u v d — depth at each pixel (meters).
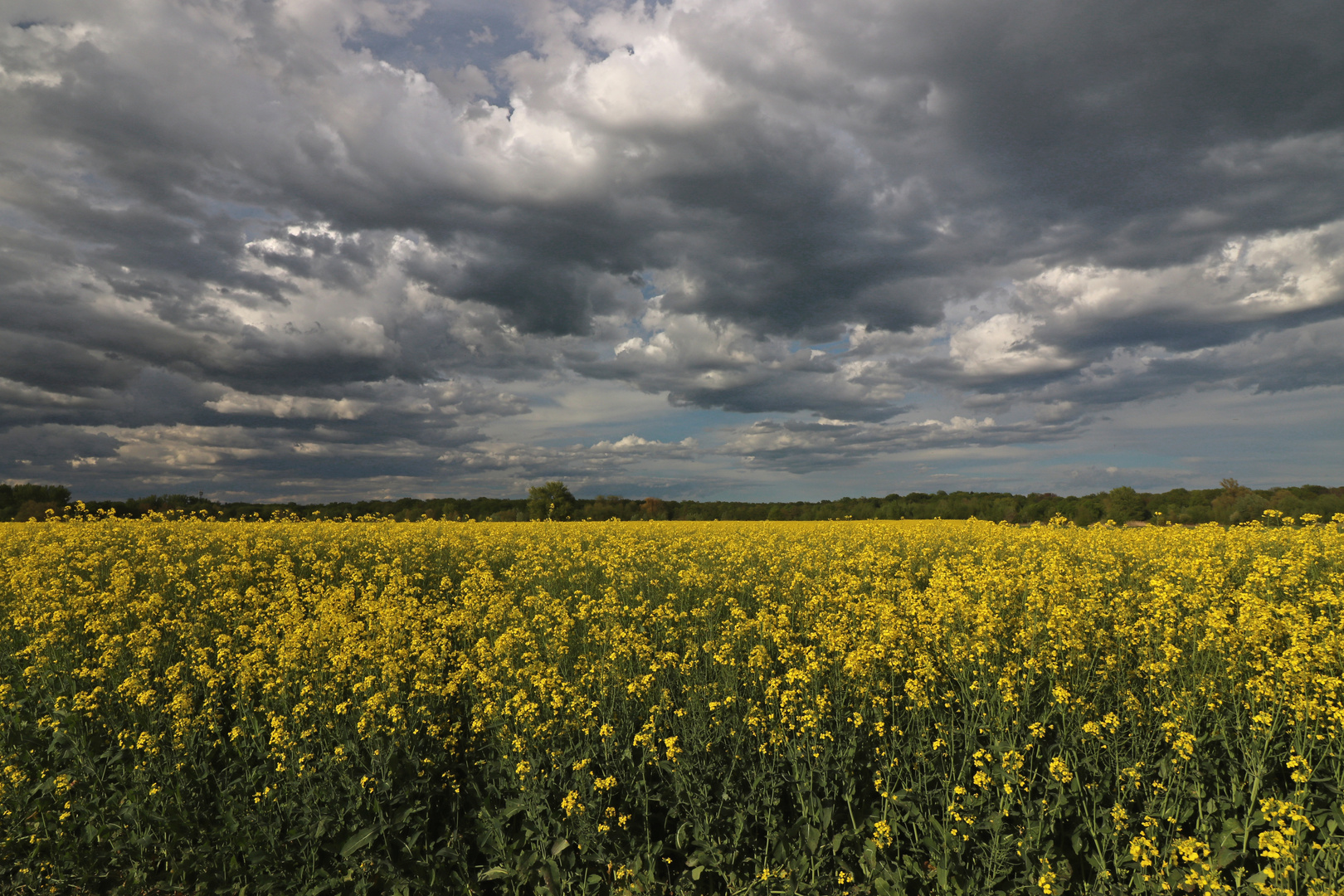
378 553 16.28
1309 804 5.07
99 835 5.73
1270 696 5.76
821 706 5.84
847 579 11.59
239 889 5.39
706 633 9.63
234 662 7.79
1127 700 6.11
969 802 5.18
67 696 7.18
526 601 11.05
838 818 5.55
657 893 5.18
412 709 6.47
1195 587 9.80
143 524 19.77
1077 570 10.90
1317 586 9.91
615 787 5.66
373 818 5.50
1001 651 7.13
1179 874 4.61
